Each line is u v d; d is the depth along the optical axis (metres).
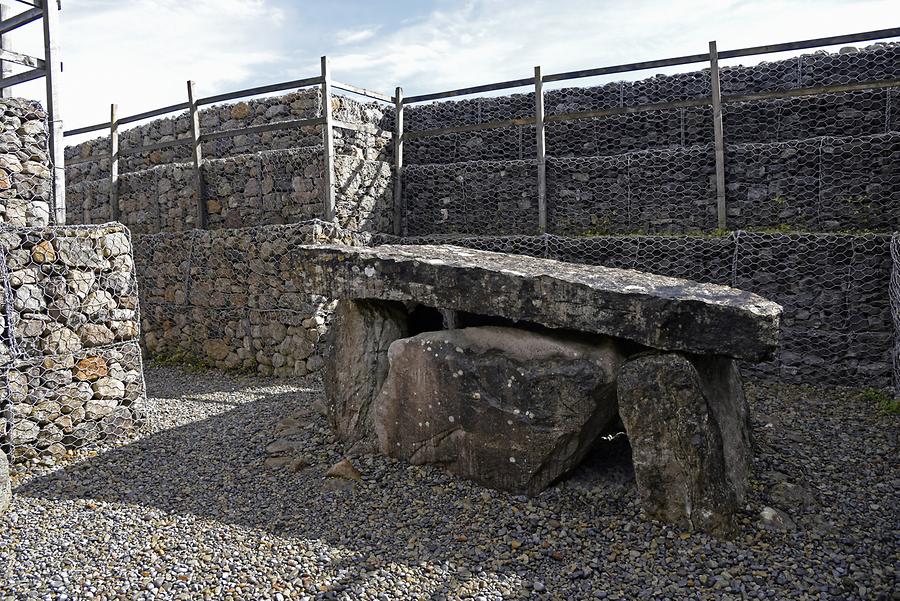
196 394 6.61
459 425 3.90
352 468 4.11
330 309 7.16
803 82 7.22
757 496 3.59
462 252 4.77
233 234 7.55
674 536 3.26
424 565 3.12
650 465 3.34
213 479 4.23
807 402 5.41
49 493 4.09
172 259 8.16
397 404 4.17
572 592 2.93
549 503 3.62
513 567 3.12
